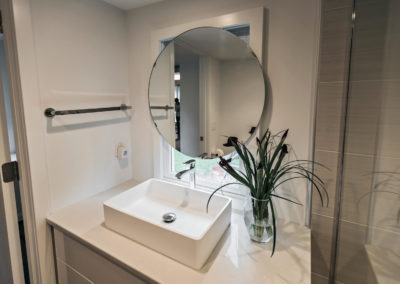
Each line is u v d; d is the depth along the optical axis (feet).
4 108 3.74
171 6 4.44
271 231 3.36
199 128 4.43
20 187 3.86
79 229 3.69
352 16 2.98
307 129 3.56
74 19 4.11
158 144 5.05
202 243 2.93
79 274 3.80
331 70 3.25
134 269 2.94
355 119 3.15
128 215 3.43
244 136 3.99
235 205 4.35
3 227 3.97
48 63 3.79
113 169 5.14
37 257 3.98
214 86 4.16
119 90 5.08
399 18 2.70
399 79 2.79
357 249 3.33
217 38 4.02
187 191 4.33
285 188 3.83
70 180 4.33
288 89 3.61
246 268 2.93
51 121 3.92
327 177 3.48
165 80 4.69
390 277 2.90
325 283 3.71
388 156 2.97
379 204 3.08
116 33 4.90
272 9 3.57
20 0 3.35
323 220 3.60
